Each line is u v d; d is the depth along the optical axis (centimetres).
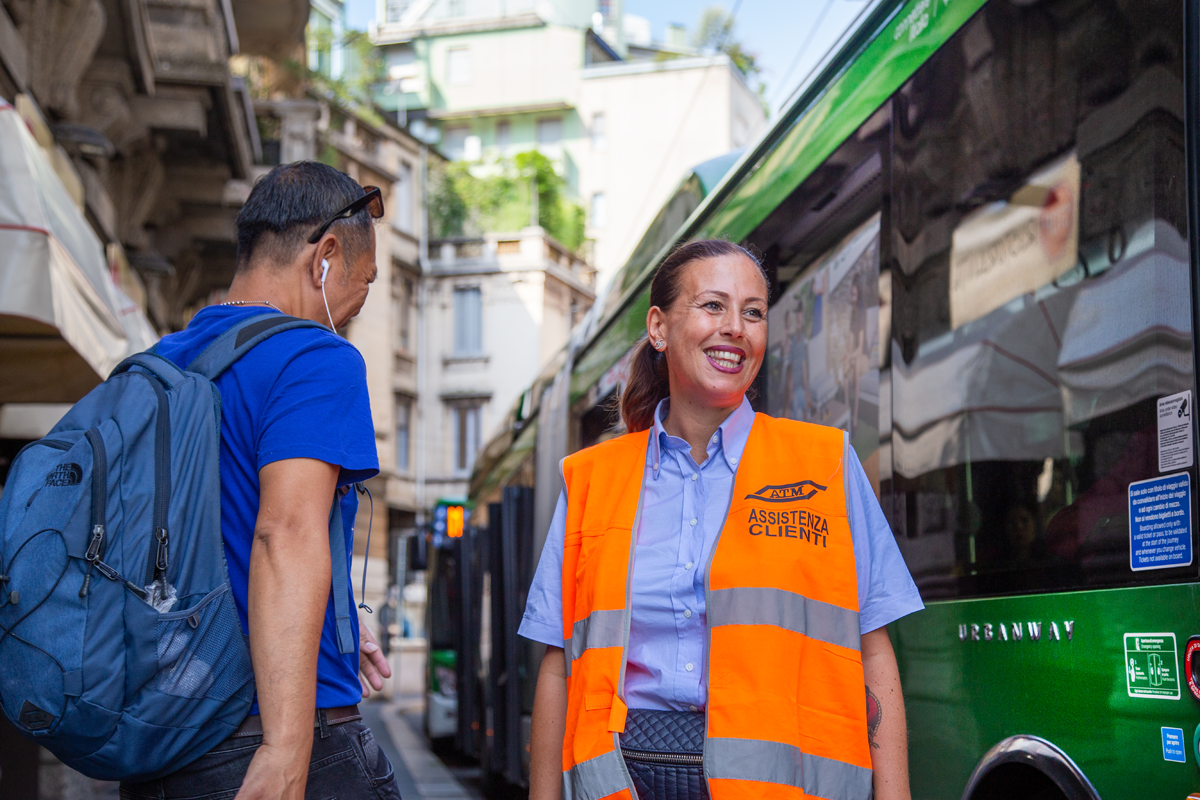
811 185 371
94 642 164
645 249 600
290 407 184
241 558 181
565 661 216
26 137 469
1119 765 213
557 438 753
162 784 176
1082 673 226
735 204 441
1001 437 269
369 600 3034
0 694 166
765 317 214
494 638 884
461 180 3816
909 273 314
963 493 282
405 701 2262
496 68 4597
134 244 1306
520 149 4562
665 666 193
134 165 1258
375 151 3388
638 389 236
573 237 3953
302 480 179
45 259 441
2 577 167
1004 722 252
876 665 195
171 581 172
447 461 3562
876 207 339
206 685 171
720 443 206
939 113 302
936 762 281
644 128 4444
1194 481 203
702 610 193
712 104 4394
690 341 208
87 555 166
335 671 192
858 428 345
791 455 201
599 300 706
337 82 3275
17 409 726
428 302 3625
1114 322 231
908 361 311
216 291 2002
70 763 171
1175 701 199
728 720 182
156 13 1150
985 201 280
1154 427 216
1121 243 231
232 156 1350
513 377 3553
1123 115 233
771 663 184
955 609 277
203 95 1184
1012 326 266
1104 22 240
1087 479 235
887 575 196
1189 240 210
